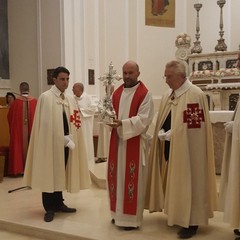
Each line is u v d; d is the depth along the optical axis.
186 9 9.82
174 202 3.90
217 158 6.05
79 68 8.40
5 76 8.84
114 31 9.20
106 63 9.09
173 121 3.96
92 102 7.98
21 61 8.77
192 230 3.96
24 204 5.25
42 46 8.43
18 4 8.72
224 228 4.18
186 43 8.38
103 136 7.95
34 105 7.11
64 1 8.16
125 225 4.09
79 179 4.72
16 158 6.92
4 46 8.81
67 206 5.04
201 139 3.93
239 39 9.51
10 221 4.53
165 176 4.20
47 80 8.42
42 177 4.45
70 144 4.52
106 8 9.06
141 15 9.51
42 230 4.27
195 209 3.91
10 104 7.62
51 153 4.46
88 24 8.62
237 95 6.74
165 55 9.78
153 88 9.70
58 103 4.58
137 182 4.05
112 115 4.02
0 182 6.59
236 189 3.53
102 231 4.11
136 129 3.96
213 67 7.87
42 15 8.41
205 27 9.74
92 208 4.98
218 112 5.86
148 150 4.20
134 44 9.45
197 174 3.92
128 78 4.11
